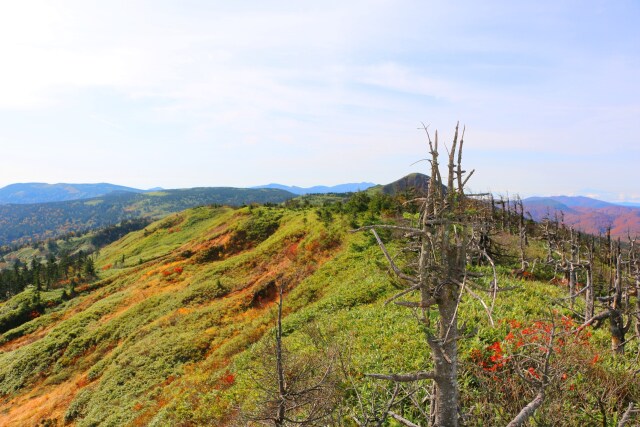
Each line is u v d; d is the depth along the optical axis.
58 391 39.56
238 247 67.19
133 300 57.84
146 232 115.25
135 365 35.78
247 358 23.06
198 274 58.19
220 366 27.62
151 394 29.09
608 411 7.41
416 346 13.27
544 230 31.16
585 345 9.84
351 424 8.73
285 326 25.12
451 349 4.48
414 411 8.78
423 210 4.63
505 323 12.50
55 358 46.97
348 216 50.94
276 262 51.66
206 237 76.50
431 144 4.33
